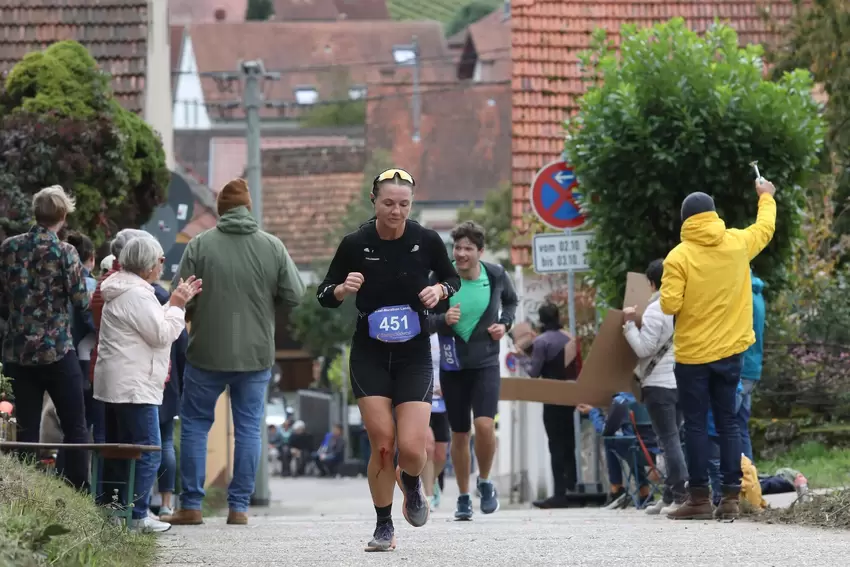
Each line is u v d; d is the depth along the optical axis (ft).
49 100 170.50
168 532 101.65
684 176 148.97
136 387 97.96
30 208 157.38
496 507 120.16
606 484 169.68
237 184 116.47
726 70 149.59
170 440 120.26
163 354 99.50
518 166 249.34
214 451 229.25
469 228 114.83
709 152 146.72
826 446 163.02
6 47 245.86
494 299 115.75
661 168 147.64
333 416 541.75
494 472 286.25
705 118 147.13
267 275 116.06
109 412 104.47
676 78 148.77
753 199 148.77
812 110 151.74
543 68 261.24
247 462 116.47
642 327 119.03
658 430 119.65
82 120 164.76
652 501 142.10
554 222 160.66
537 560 72.13
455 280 77.66
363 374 77.10
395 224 76.28
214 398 116.06
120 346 97.96
